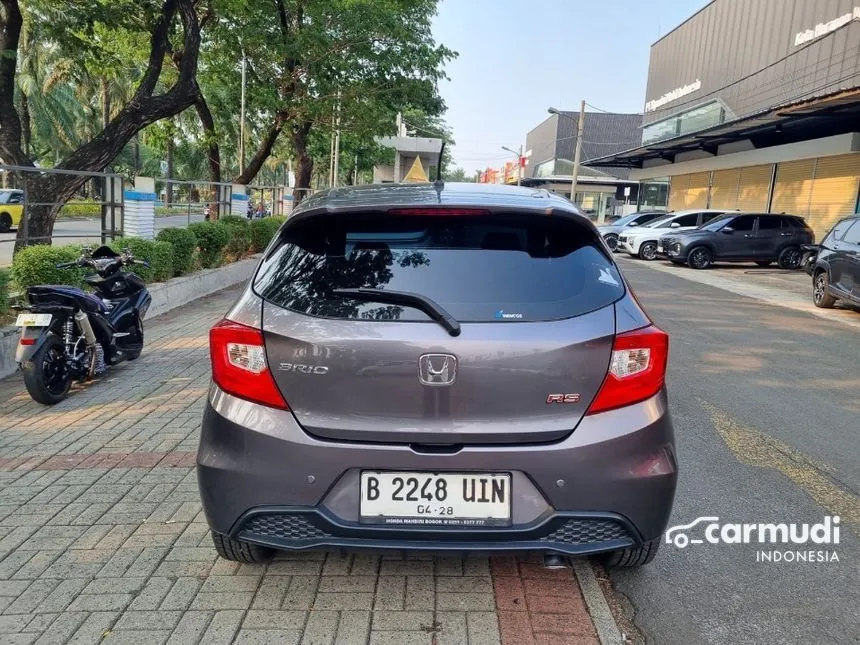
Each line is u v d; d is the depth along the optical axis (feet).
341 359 8.21
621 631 9.27
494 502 8.30
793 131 73.46
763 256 68.54
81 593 9.75
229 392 8.68
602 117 201.57
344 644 8.68
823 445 16.67
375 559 10.75
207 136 66.18
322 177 171.42
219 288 41.39
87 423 16.92
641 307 9.00
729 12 97.60
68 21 40.60
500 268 8.66
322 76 62.18
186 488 13.23
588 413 8.34
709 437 17.08
